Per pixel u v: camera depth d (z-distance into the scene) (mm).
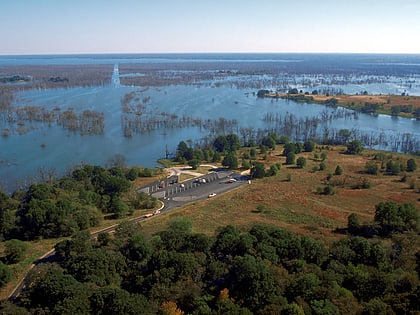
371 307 67000
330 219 135375
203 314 68312
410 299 69875
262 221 133625
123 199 153500
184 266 85250
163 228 125312
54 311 72250
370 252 90375
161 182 180125
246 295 76250
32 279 91000
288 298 74938
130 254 98625
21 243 111375
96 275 87438
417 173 189250
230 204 152500
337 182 176000
